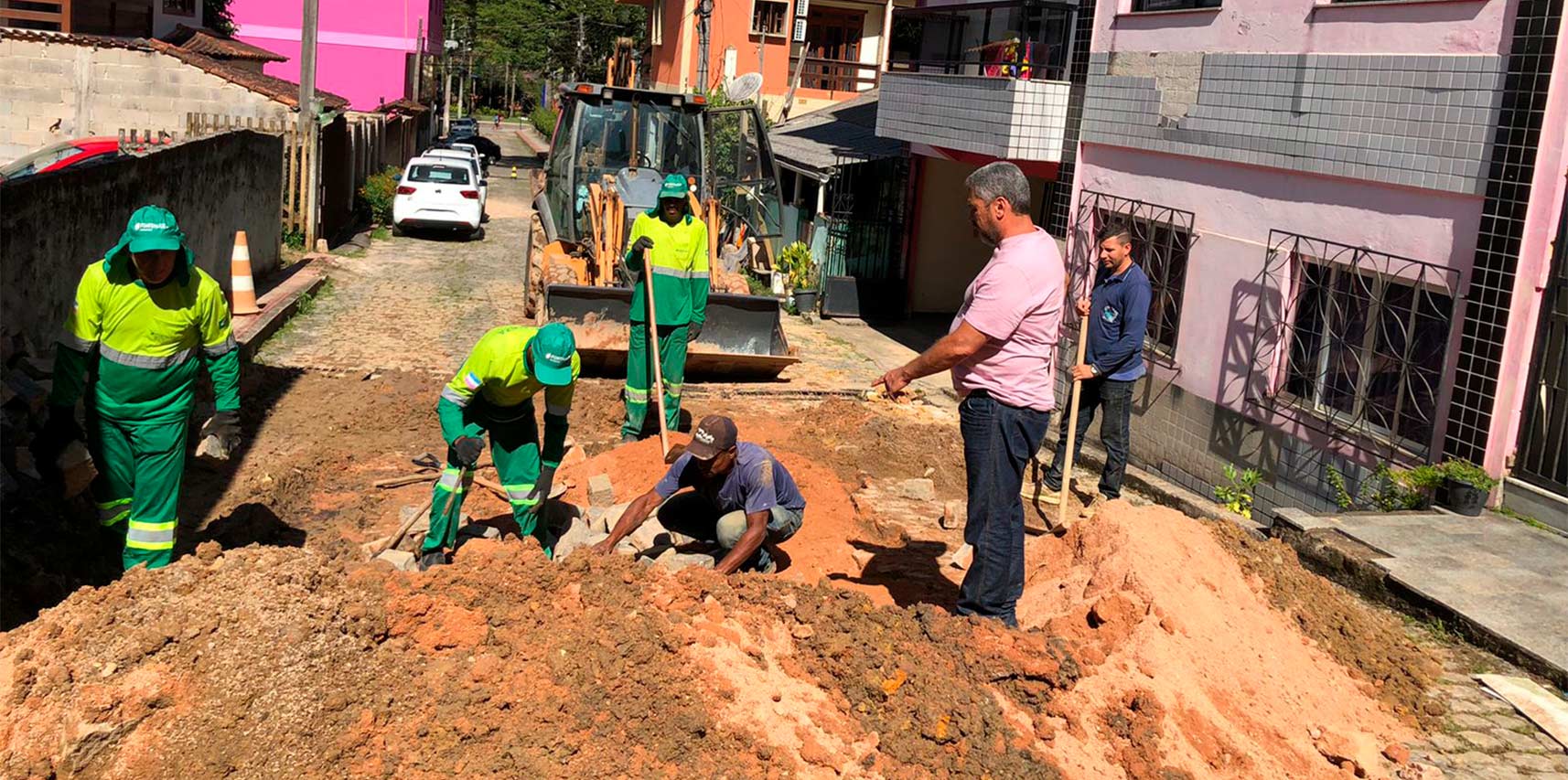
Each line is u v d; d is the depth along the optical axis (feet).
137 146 49.78
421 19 140.77
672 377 32.32
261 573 14.03
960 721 14.55
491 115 268.41
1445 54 28.53
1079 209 43.86
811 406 38.65
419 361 41.55
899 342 57.98
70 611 13.38
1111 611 16.83
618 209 43.80
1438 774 15.23
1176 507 32.32
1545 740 16.70
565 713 13.47
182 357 19.01
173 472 19.47
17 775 11.60
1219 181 36.24
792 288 64.80
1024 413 16.22
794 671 15.10
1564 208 25.63
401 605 14.40
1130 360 27.94
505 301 56.08
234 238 49.37
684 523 21.88
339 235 76.69
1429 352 28.84
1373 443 30.14
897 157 64.34
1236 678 16.35
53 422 19.10
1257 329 34.42
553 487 25.29
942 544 24.86
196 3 108.58
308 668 13.05
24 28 78.07
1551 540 24.54
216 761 12.16
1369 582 22.54
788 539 22.36
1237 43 35.55
